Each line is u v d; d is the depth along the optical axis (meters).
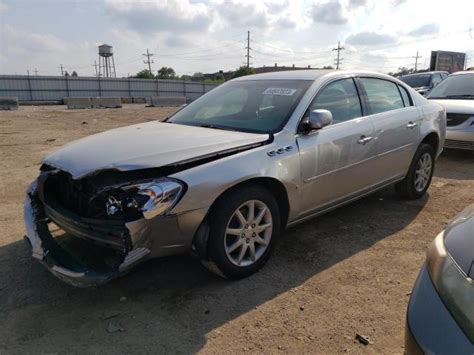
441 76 14.53
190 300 3.04
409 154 4.82
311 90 3.82
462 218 2.08
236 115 3.91
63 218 3.03
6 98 25.52
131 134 3.54
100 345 2.57
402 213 4.75
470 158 7.72
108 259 2.85
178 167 2.88
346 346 2.53
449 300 1.72
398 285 3.21
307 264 3.55
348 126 3.96
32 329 2.73
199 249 3.02
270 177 3.25
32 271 3.47
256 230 3.31
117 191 2.74
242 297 3.06
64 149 3.39
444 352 1.63
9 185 6.14
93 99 28.69
